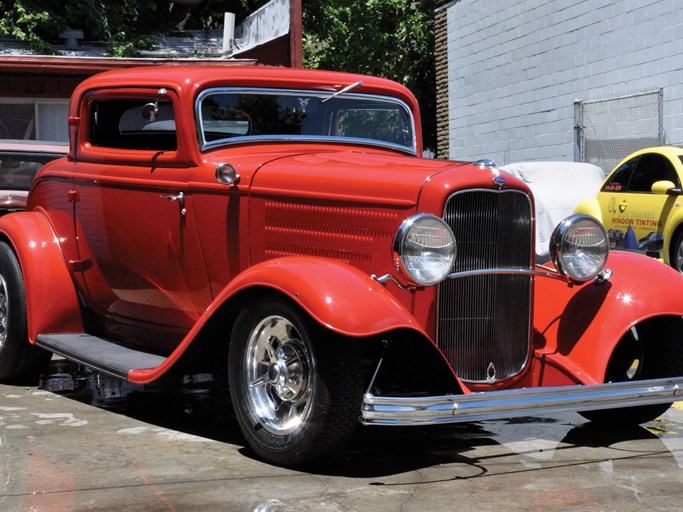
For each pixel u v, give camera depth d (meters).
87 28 19.06
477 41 19.38
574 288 5.01
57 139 16.09
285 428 4.27
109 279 5.84
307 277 4.14
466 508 3.65
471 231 4.46
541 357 4.81
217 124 5.29
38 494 3.81
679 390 4.54
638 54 14.53
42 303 6.00
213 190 5.10
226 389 6.16
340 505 3.68
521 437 4.93
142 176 5.47
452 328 4.50
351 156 5.14
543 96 17.19
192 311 5.38
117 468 4.22
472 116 19.78
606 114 15.35
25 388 6.16
